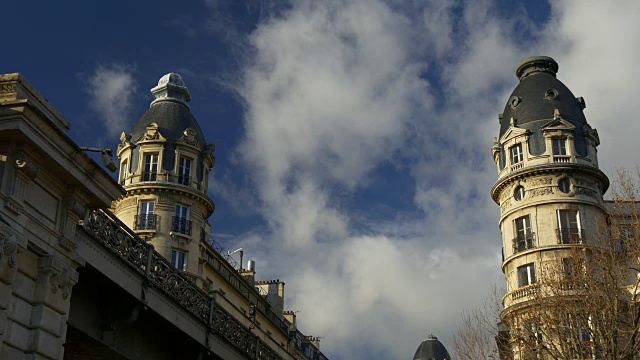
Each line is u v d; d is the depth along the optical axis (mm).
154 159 54188
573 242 44375
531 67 55469
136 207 52375
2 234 14953
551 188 49281
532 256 48031
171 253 51688
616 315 30688
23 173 15883
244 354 27531
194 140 55312
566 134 50688
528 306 44625
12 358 15461
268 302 65625
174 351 23688
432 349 90562
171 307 22203
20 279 15914
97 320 19734
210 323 24531
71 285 17391
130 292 19812
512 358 35000
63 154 16719
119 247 19562
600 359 31812
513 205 50375
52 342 16484
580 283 32812
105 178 18266
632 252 33125
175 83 57781
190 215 53281
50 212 16891
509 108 53906
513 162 51656
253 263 67688
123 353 20750
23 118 15422
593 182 49875
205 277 53688
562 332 32312
